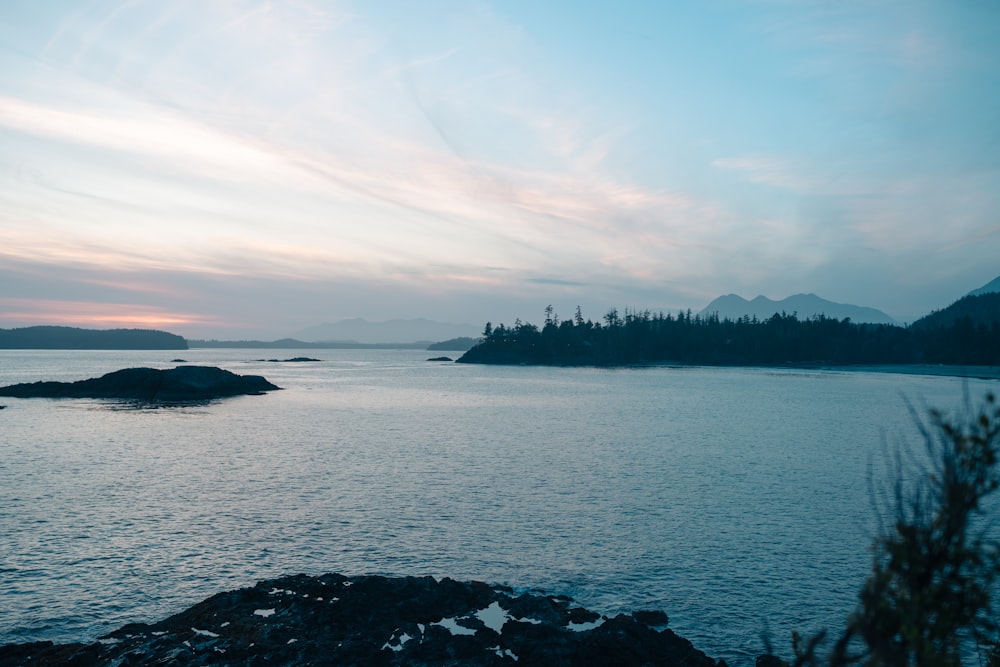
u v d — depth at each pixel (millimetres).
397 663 19938
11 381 160500
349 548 31531
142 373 124812
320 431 74875
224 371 134625
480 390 151250
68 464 52625
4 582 27016
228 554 30578
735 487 45344
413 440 67750
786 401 124938
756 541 33125
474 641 21094
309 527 34781
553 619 23312
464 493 42625
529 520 36438
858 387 168375
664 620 23875
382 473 49250
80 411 96000
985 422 7016
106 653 20625
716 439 70438
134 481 45938
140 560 29719
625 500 41219
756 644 22312
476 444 65125
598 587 27109
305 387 156750
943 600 6887
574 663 19938
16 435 69750
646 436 72438
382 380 192625
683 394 143125
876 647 6773
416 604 23906
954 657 7359
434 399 124250
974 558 6824
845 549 31953
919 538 7012
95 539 32531
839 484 46531
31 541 32094
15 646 21188
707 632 23203
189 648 20500
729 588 27078
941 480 7125
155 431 74000
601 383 186375
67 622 23672
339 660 19922
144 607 24953
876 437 72875
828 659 7430
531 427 80250
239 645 20797
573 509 38875
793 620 24172
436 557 30422
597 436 72125
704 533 34312
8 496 41094
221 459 55406
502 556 30641
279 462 54000
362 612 23188
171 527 34594
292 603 23875
